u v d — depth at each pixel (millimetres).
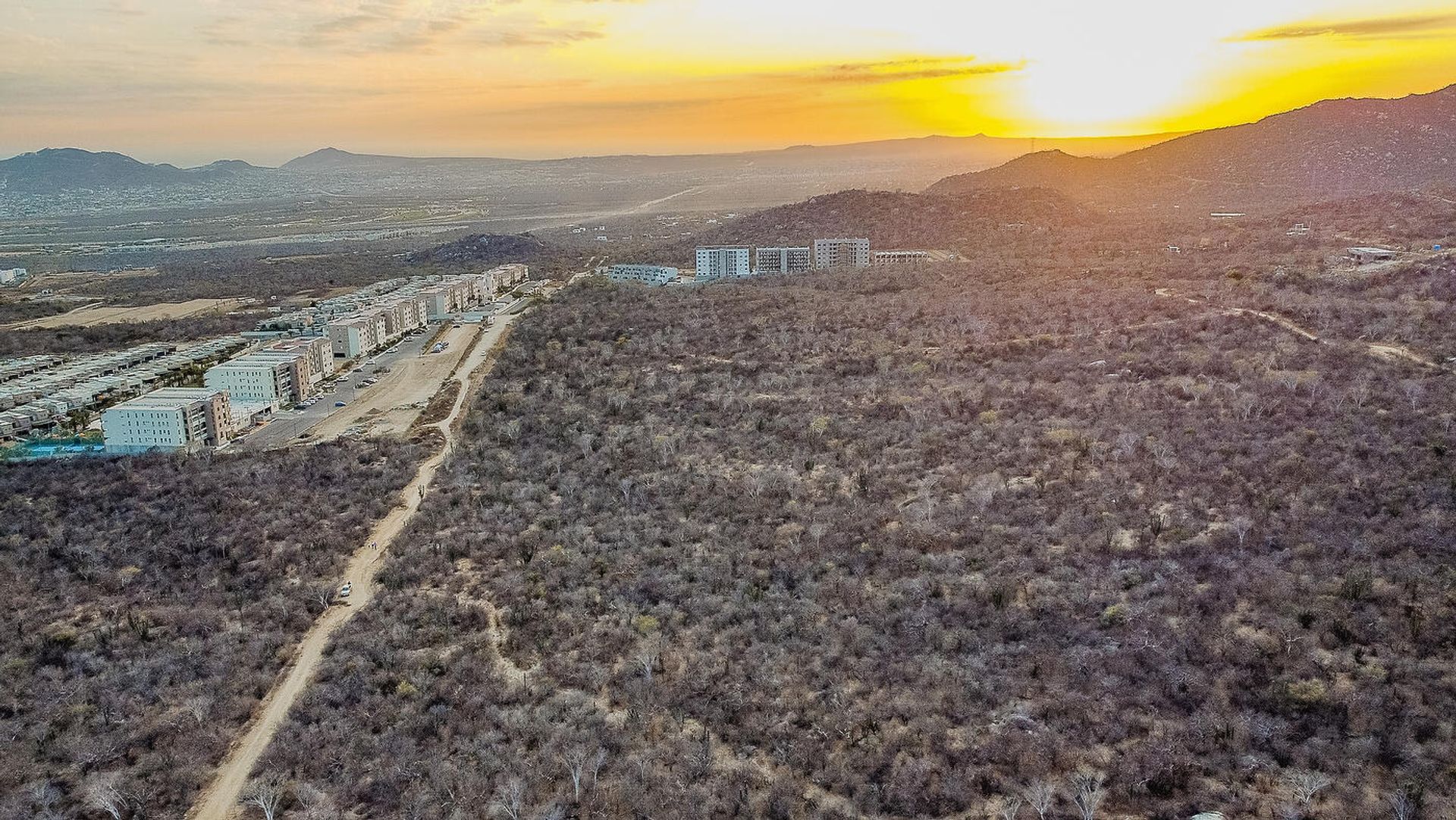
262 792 61531
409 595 87812
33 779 65062
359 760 64688
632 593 83688
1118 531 82438
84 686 76125
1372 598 66500
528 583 87500
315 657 80125
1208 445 96500
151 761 66188
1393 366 109750
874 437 113375
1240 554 75188
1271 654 63094
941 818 54250
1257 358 119250
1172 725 59219
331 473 121812
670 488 106938
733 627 76562
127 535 105125
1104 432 104375
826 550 87500
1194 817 51469
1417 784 51438
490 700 70250
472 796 59469
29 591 93562
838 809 55750
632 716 66250
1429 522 74500
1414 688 58125
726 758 61688
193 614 87500
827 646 72312
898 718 63219
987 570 79625
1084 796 53438
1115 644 67562
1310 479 85562
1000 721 61812
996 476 96812
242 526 105938
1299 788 52594
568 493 109625
